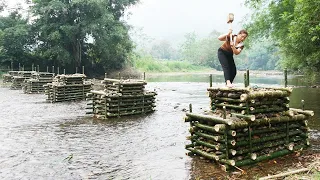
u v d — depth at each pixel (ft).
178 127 40.16
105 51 152.56
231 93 24.99
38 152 28.76
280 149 26.23
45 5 138.82
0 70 139.33
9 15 152.15
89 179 21.98
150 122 43.75
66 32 136.87
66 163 25.59
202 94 85.15
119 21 161.68
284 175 20.68
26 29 140.77
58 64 155.94
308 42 57.72
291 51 70.49
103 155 27.84
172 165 24.77
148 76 201.26
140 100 50.83
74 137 34.68
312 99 62.59
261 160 24.52
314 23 47.42
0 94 81.76
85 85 71.20
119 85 47.70
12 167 24.64
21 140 33.17
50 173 23.30
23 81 96.78
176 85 118.32
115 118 46.98
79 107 59.00
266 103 25.08
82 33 141.38
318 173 20.40
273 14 74.08
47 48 149.79
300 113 28.35
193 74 236.22
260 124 24.22
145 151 29.04
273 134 25.88
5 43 140.46
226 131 23.02
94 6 137.39
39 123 42.91
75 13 142.61
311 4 45.14
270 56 291.17
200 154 25.61
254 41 84.07
